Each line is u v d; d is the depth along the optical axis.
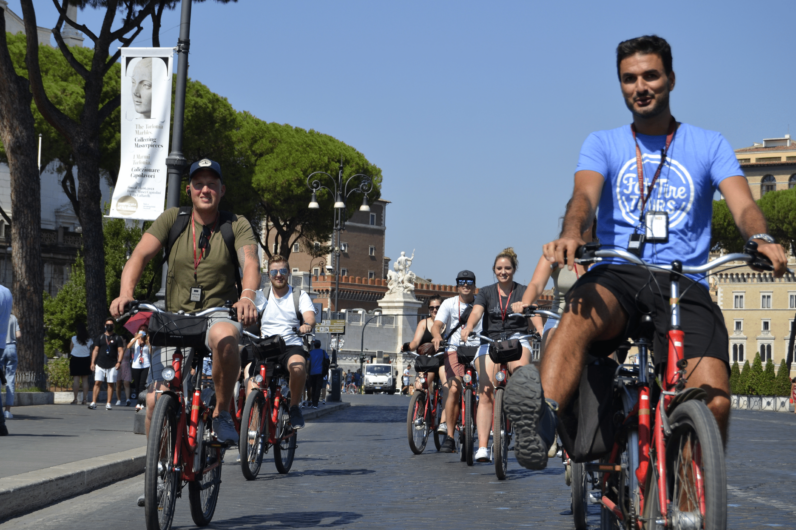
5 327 11.76
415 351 12.06
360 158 56.62
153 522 4.95
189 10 15.50
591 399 4.05
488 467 10.05
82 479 7.53
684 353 3.89
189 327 5.35
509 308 9.50
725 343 3.92
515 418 3.76
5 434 11.35
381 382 74.75
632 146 4.25
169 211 5.83
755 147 111.56
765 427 22.23
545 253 3.79
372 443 13.67
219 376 5.41
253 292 5.42
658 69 4.15
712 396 3.77
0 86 21.42
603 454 4.05
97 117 23.23
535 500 7.38
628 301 3.98
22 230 21.52
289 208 53.09
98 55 23.05
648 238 3.94
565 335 3.97
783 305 97.12
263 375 8.75
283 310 9.30
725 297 99.38
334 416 23.77
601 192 4.22
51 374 26.97
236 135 51.47
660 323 3.96
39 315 21.67
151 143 15.53
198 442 5.48
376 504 7.05
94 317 23.52
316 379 25.47
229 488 8.00
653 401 3.90
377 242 121.25
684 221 4.13
